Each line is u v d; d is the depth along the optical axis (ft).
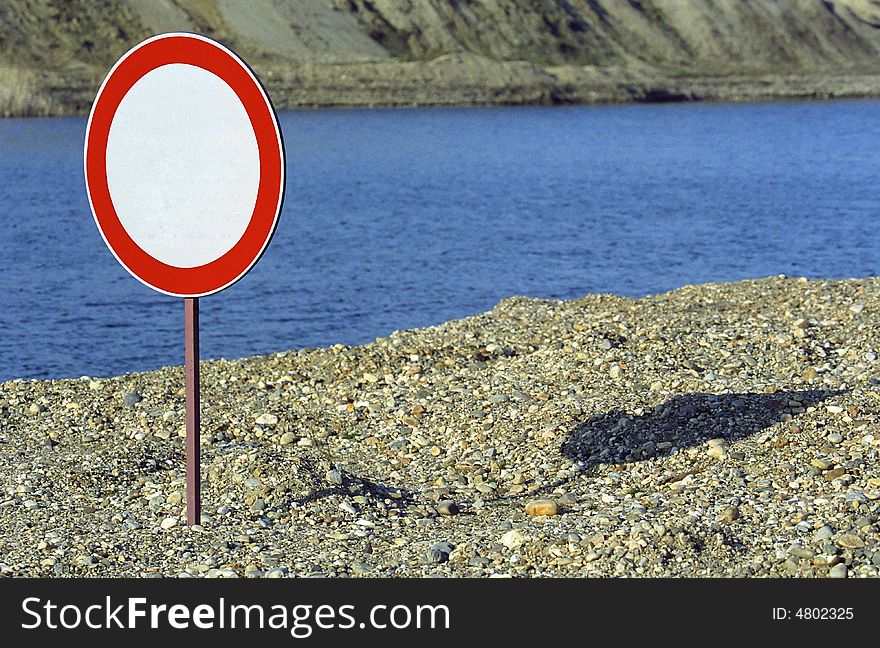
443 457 37.91
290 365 50.03
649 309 59.36
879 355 44.60
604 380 43.86
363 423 41.88
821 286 62.80
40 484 34.50
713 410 38.24
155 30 614.34
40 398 45.27
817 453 33.55
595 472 34.99
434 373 47.70
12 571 27.73
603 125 456.45
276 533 30.30
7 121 450.30
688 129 434.30
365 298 111.34
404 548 29.25
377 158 298.97
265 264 130.21
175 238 26.48
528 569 27.35
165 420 42.06
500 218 175.01
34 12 588.09
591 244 146.92
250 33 645.92
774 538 27.86
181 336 94.32
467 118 502.38
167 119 26.12
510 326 55.83
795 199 197.88
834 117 531.09
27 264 131.34
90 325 98.32
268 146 25.53
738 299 61.36
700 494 31.24
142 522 31.17
